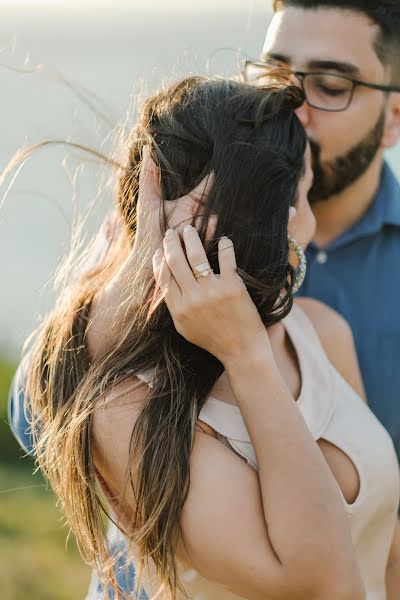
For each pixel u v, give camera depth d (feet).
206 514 5.90
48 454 6.57
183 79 6.76
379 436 7.18
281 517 5.85
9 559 15.40
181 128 6.45
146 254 6.36
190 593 6.50
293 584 5.83
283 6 8.73
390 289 9.66
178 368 6.22
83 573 15.16
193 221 6.26
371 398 9.59
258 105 6.48
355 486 6.95
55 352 6.68
